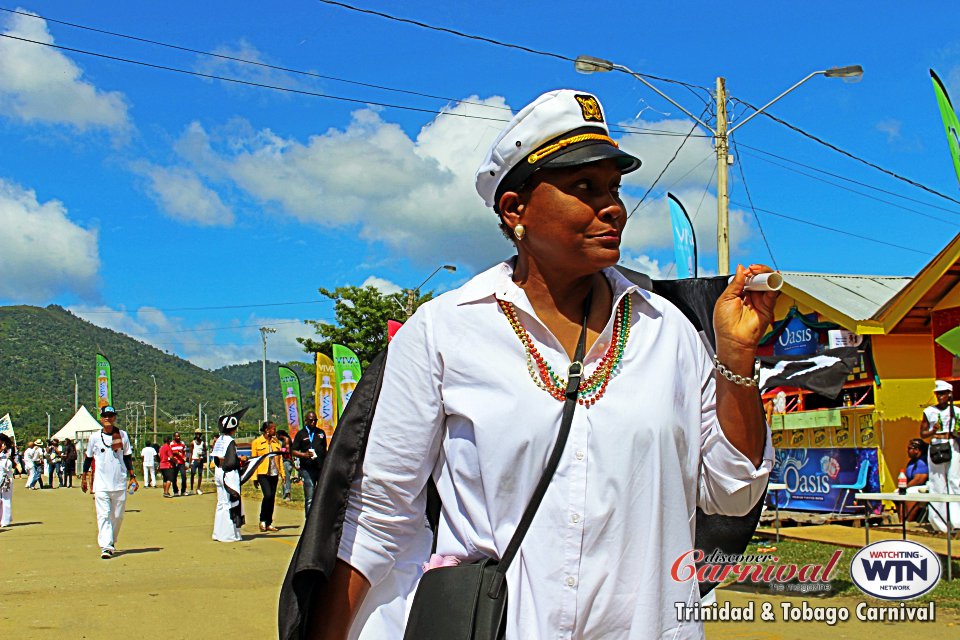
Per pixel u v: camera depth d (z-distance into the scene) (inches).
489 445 66.4
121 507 447.5
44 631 261.1
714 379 72.8
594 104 71.3
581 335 69.9
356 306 1226.6
